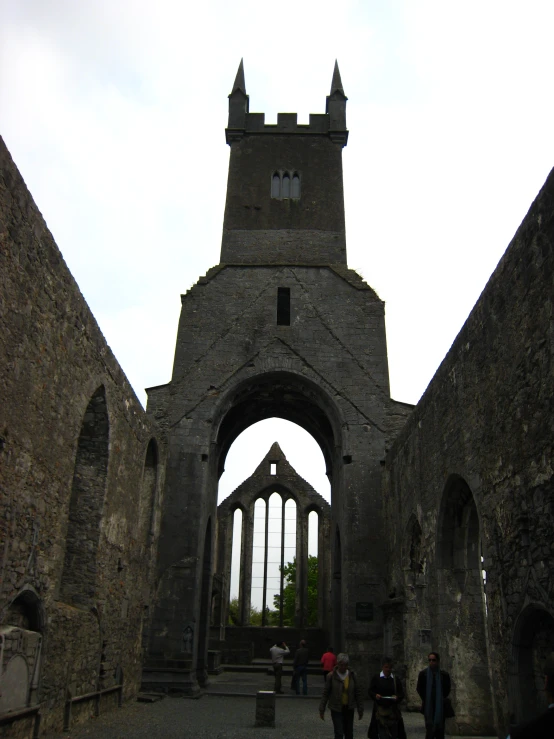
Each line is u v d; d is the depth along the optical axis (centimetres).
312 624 4962
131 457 1722
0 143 907
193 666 1998
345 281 2536
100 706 1444
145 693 1864
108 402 1488
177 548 2123
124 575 1661
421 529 1628
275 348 2420
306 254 2703
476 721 1320
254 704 1830
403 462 1888
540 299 934
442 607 1411
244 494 4034
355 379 2373
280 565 3894
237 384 2372
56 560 1191
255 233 2742
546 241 916
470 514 1434
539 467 928
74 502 1441
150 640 2008
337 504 2511
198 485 2214
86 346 1333
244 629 3569
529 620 992
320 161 2928
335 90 3072
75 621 1292
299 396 2656
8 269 949
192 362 2394
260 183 2864
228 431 2814
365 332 2452
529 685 992
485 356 1173
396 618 1792
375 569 2111
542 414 921
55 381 1162
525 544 971
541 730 357
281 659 2134
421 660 1709
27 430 1045
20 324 1002
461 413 1313
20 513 1026
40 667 1105
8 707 982
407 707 1673
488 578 1140
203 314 2473
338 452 2356
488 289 1165
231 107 3033
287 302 2553
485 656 1371
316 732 1309
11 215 955
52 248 1132
